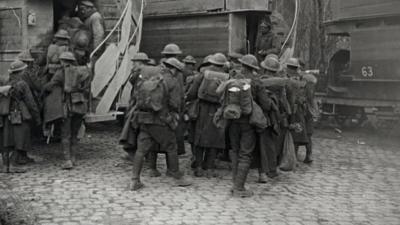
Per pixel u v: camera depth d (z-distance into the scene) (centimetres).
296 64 905
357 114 1429
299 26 1997
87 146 1127
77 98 888
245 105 700
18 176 841
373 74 1284
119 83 1105
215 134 817
